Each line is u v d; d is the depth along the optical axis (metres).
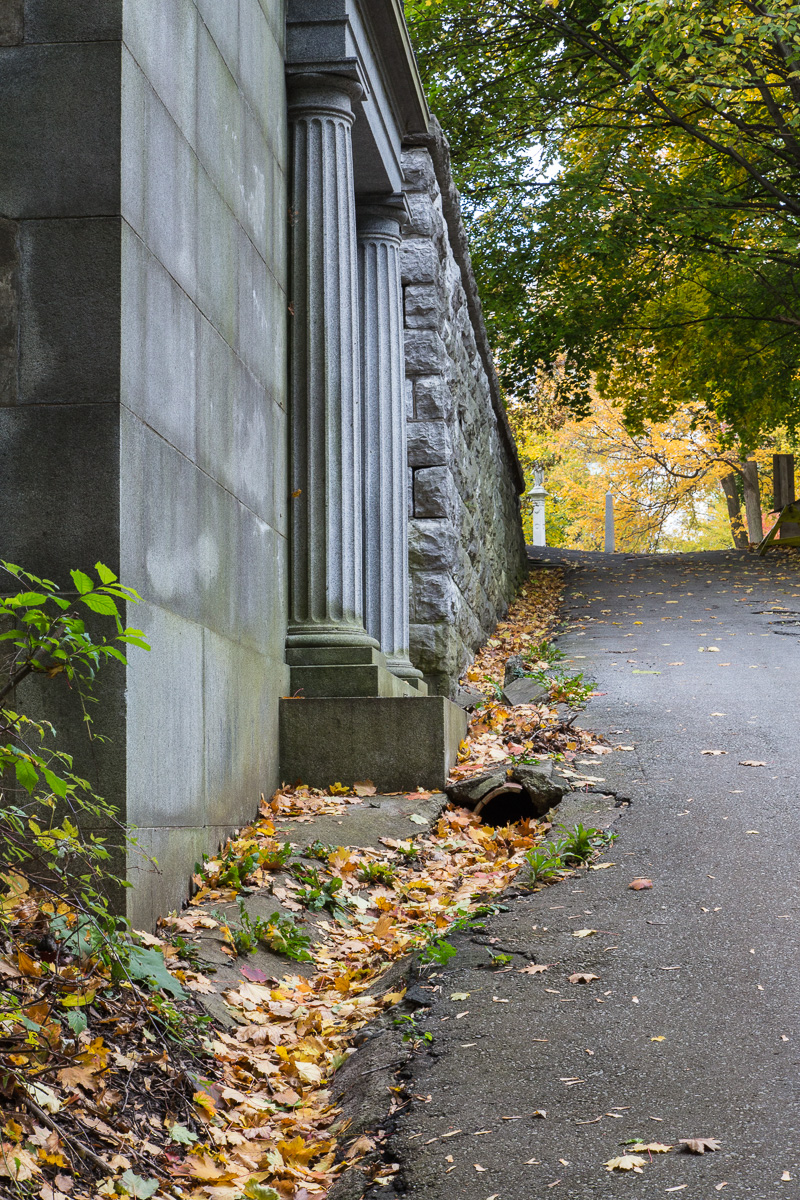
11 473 4.18
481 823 6.46
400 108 8.94
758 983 3.81
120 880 3.65
